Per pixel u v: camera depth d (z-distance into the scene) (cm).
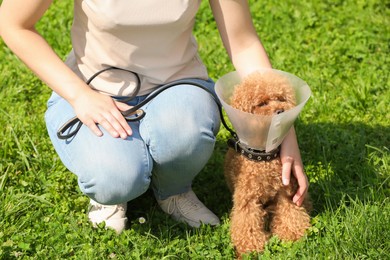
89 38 296
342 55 483
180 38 300
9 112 423
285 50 487
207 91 304
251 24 313
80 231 318
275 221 312
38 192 354
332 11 540
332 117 414
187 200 332
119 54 292
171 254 303
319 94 435
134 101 304
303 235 308
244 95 285
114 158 284
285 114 271
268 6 544
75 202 344
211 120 296
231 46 313
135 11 280
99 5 279
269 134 278
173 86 300
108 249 306
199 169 310
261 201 306
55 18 532
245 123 278
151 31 287
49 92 449
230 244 307
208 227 320
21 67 472
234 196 306
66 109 307
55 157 378
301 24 520
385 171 356
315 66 470
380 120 411
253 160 291
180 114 289
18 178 363
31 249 310
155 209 341
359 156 370
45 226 326
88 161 286
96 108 283
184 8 286
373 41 492
